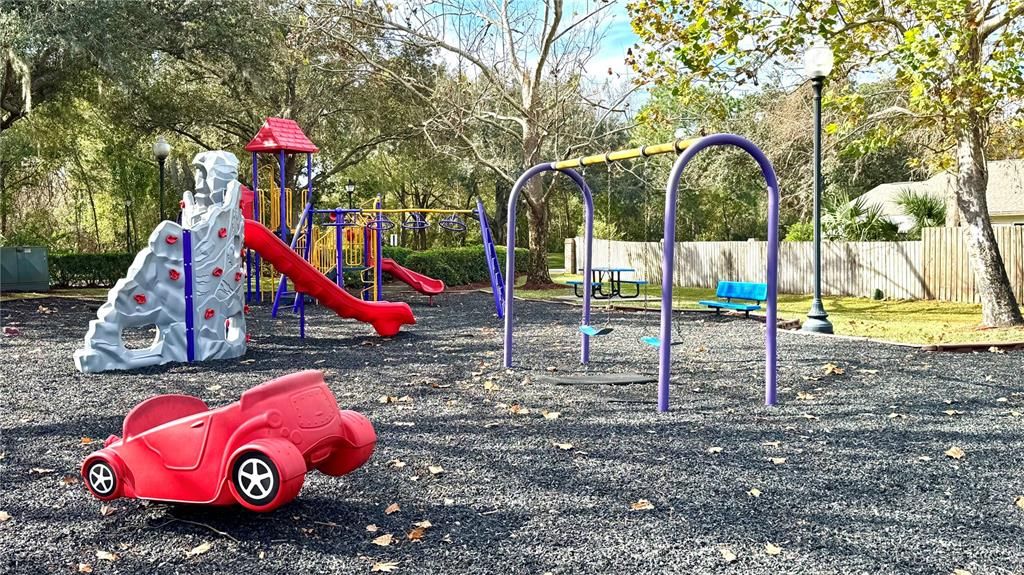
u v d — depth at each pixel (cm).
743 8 1266
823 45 1104
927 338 1164
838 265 2111
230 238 993
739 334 1180
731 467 483
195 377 823
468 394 720
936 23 1075
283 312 1608
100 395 723
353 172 3862
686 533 371
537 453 513
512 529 376
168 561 340
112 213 3198
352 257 1912
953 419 618
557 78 2323
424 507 407
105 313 869
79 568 332
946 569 332
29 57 1697
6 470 477
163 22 1983
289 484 356
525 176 866
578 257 3241
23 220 2920
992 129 1505
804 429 583
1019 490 439
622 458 502
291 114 2714
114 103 2398
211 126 2795
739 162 3350
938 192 2764
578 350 1021
